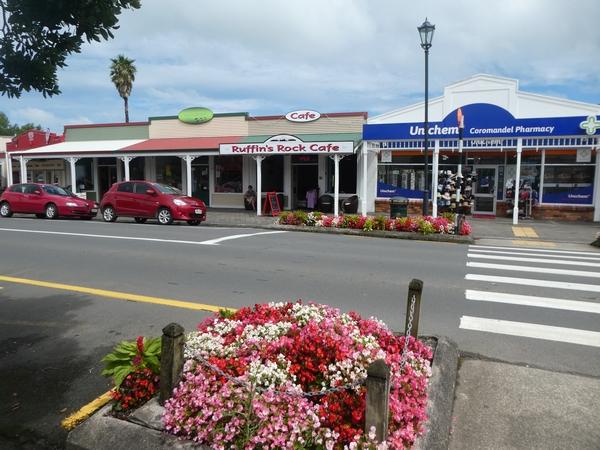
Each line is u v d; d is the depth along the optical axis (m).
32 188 20.77
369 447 2.75
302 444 2.84
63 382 4.39
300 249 11.50
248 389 3.05
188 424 3.08
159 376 3.55
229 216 20.42
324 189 23.28
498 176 21.11
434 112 20.34
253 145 20.50
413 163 21.92
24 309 6.53
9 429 3.64
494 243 13.73
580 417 3.77
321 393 2.99
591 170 19.64
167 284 7.89
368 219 15.49
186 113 25.84
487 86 19.58
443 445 3.27
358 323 4.45
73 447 3.26
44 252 10.88
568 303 6.92
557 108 18.92
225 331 4.07
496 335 5.61
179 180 26.61
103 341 5.36
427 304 6.86
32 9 4.03
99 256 10.38
